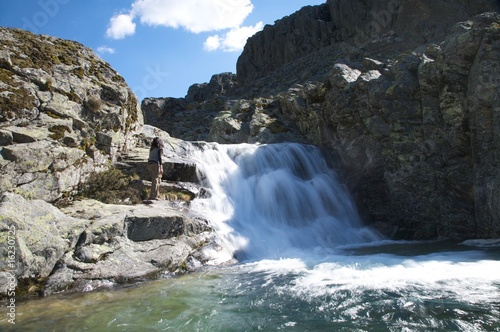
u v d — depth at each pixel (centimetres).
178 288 701
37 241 696
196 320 541
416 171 1253
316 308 565
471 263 786
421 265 789
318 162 1558
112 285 720
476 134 1105
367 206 1379
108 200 994
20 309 591
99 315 564
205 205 1150
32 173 852
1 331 505
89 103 1148
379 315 524
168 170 1191
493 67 1067
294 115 1898
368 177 1406
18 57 1079
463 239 1138
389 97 1342
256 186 1357
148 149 1338
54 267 704
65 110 1061
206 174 1284
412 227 1259
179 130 3350
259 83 3956
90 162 1045
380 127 1367
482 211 1084
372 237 1277
